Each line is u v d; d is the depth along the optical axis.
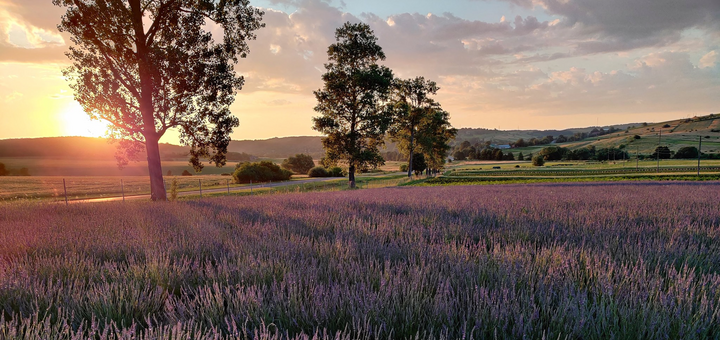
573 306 2.38
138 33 16.55
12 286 3.24
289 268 3.43
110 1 15.16
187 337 2.14
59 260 4.15
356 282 3.04
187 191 45.28
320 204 10.98
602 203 9.87
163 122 18.00
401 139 59.31
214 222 7.19
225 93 19.16
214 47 18.72
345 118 36.03
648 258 3.91
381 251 4.32
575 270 3.36
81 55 16.39
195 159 19.95
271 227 6.11
